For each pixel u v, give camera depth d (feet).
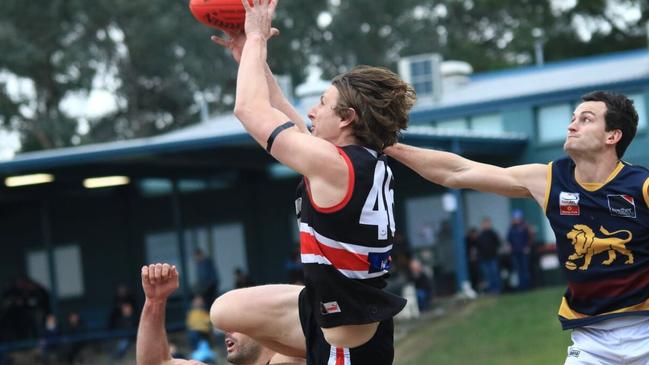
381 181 27.66
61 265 219.41
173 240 219.20
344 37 377.50
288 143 27.14
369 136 27.71
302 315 30.22
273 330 31.83
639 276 33.35
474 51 389.60
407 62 230.48
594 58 246.06
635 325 33.71
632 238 33.19
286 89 253.24
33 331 175.94
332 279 27.40
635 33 371.35
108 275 219.82
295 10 375.25
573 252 34.04
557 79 229.66
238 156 181.47
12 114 358.23
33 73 354.13
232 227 217.36
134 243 219.61
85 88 348.79
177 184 191.52
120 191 219.00
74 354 163.12
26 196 187.93
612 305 33.73
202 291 177.17
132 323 167.43
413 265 169.89
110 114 372.79
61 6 343.67
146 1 341.21
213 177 202.39
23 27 347.36
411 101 28.30
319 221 27.20
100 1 339.16
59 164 163.32
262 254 215.51
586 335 34.53
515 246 176.96
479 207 203.72
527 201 199.41
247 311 31.76
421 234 202.59
